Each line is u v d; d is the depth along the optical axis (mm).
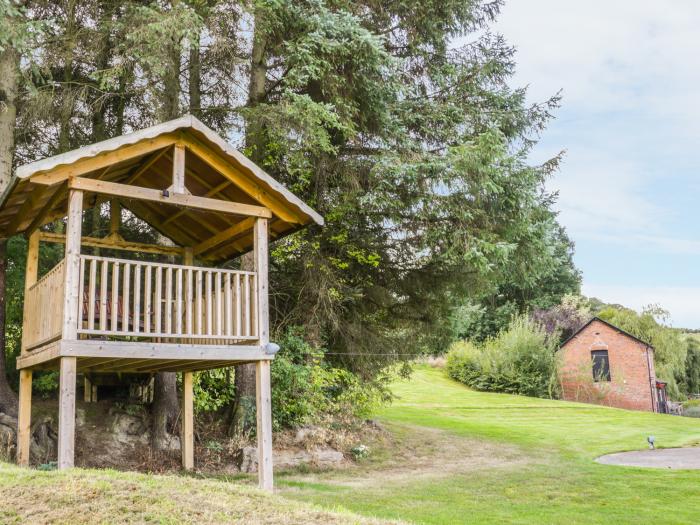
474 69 14227
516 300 44562
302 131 11562
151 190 8281
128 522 5102
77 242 7617
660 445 17250
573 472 12383
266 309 8961
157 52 10352
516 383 34062
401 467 13094
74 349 7336
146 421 12055
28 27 9398
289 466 12289
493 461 14086
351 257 14102
